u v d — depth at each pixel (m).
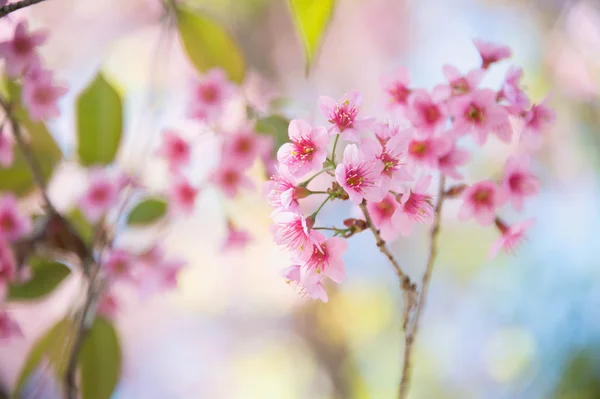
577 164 2.02
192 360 2.28
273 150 1.14
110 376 1.15
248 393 2.24
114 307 1.16
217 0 2.00
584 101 2.03
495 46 1.05
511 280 2.07
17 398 1.14
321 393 2.19
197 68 1.17
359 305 2.17
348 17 2.26
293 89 2.15
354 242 2.13
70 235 1.12
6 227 1.11
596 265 1.97
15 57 1.08
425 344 2.15
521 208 1.05
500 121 1.02
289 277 0.99
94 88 1.16
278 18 2.09
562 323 1.92
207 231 1.86
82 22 1.92
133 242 1.21
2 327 1.12
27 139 1.14
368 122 0.99
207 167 1.18
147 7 1.93
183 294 2.19
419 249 2.16
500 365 2.01
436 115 1.02
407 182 1.00
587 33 2.04
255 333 2.26
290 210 0.97
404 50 2.27
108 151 1.16
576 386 1.79
